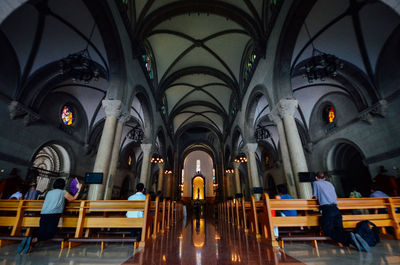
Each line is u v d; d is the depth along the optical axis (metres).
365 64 9.71
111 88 8.40
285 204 4.49
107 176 7.39
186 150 32.53
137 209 4.52
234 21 11.10
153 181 28.25
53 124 12.52
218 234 6.17
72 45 9.56
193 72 16.45
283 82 8.27
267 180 23.58
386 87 9.41
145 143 13.20
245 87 13.09
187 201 34.34
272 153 21.12
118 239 3.87
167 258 3.29
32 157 10.76
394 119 9.07
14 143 9.57
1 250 3.75
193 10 10.77
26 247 3.55
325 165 14.09
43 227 3.75
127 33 9.22
